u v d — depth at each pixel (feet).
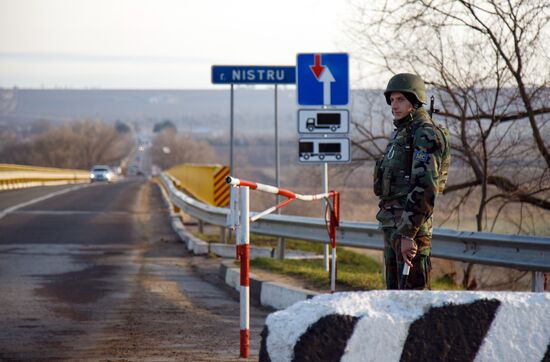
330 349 21.53
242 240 38.60
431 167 30.71
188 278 82.12
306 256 105.70
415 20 101.60
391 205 32.83
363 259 111.75
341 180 128.36
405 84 32.53
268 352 21.70
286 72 106.73
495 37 97.81
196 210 125.08
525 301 22.86
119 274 83.66
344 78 78.33
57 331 50.01
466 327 22.52
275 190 42.29
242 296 39.04
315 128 77.61
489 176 105.50
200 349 43.27
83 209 177.17
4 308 59.62
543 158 101.40
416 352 22.20
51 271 84.53
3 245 108.88
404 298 22.56
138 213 170.71
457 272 104.22
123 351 42.78
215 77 105.91
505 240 59.11
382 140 122.01
